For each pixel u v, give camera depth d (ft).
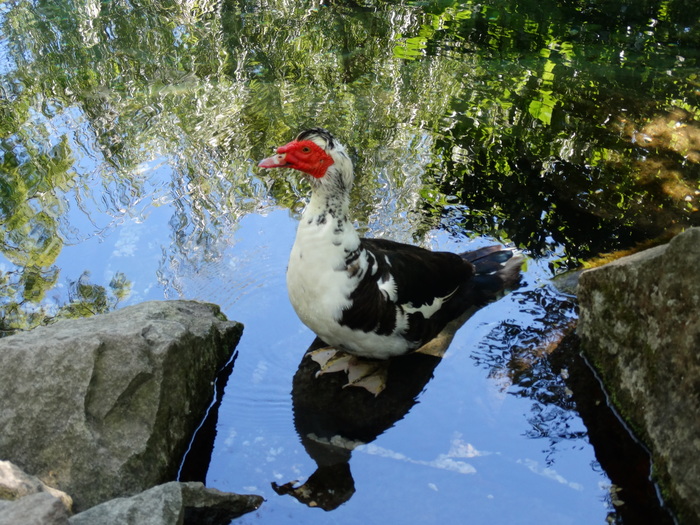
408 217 5.61
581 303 4.40
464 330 4.64
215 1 9.02
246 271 5.17
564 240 5.40
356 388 4.25
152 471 3.54
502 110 6.98
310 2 9.05
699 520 3.24
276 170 6.20
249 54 7.95
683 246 3.53
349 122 6.79
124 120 6.88
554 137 6.57
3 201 5.86
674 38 8.27
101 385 3.59
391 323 4.11
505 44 8.14
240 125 6.79
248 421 4.06
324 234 3.88
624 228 5.50
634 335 3.92
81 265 5.23
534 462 3.76
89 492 3.37
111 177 6.15
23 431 3.47
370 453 3.85
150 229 5.58
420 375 4.33
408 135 6.60
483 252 5.08
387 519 3.46
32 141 6.57
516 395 4.18
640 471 3.69
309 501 3.56
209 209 5.78
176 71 7.64
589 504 3.53
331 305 3.96
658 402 3.67
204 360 4.18
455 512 3.49
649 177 6.04
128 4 8.96
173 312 4.32
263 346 4.56
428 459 3.79
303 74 7.57
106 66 7.71
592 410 4.08
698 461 3.30
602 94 7.22
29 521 2.73
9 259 5.28
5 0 8.95
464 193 5.88
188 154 6.41
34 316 4.76
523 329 4.64
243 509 3.49
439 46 8.12
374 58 7.88
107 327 3.92
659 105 7.04
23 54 7.89
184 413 3.90
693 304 3.45
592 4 9.05
